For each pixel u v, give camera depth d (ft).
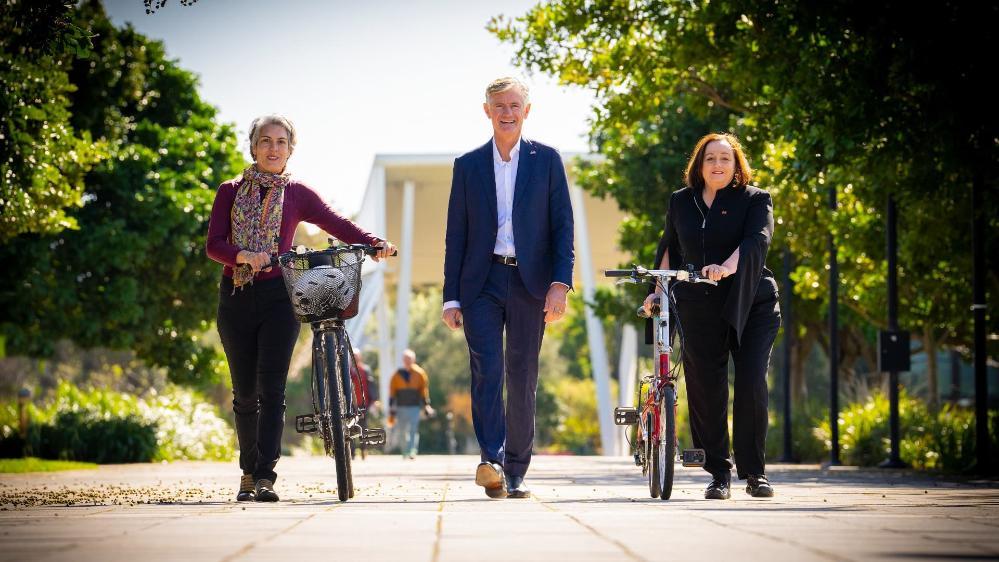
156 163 209.15
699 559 28.66
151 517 43.19
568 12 142.72
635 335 375.86
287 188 60.13
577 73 146.51
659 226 208.74
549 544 32.22
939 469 127.54
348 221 60.29
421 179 339.16
